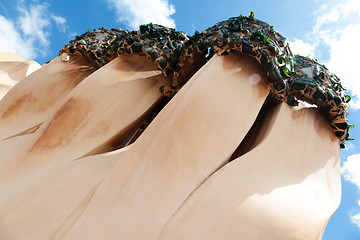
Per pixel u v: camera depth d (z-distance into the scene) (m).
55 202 4.89
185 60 6.51
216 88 5.36
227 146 5.12
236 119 5.28
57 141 6.11
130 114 6.70
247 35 5.73
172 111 5.10
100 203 4.44
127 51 7.05
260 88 5.77
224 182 4.73
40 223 4.62
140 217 4.30
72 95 6.59
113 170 4.74
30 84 8.11
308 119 6.21
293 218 4.41
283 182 5.04
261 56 5.50
